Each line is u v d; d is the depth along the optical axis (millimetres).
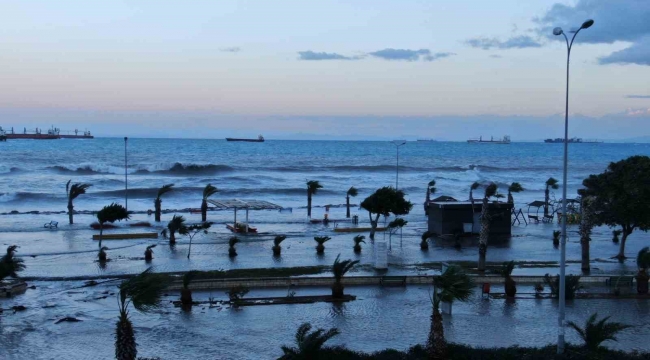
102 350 21516
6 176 96375
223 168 116938
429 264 38469
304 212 69625
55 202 71312
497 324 25109
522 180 120688
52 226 53188
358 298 29281
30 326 24266
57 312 26344
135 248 43594
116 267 36312
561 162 192125
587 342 20266
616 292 30203
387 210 47688
